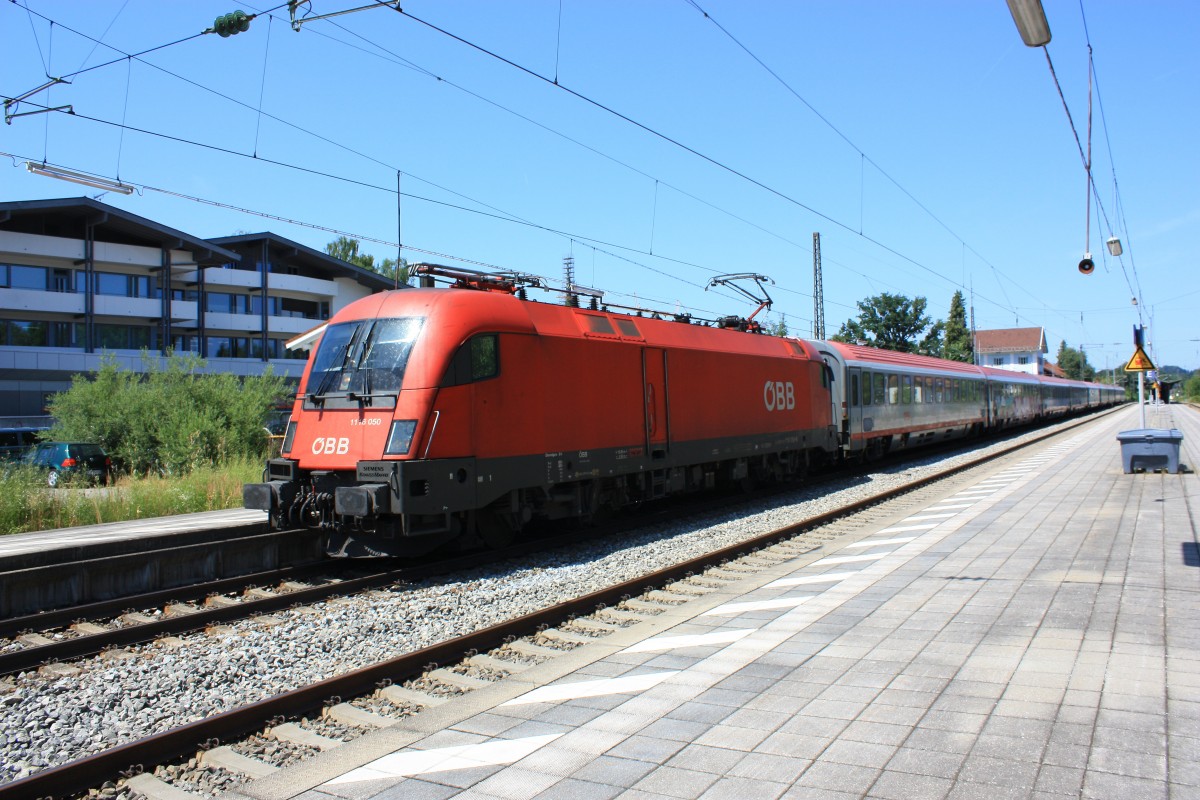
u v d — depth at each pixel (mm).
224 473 16453
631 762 4219
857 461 24844
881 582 8211
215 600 8867
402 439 9594
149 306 40844
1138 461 17391
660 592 8906
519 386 10891
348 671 6422
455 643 6562
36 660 6750
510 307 11117
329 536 10602
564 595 8945
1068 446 28953
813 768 4039
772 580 8828
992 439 39500
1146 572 8008
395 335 10219
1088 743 4180
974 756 4082
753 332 18234
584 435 12008
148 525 12500
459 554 11359
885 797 3709
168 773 4586
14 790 4109
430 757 4410
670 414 14039
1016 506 13492
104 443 22688
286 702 5309
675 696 5180
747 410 16516
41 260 38500
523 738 4609
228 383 23578
